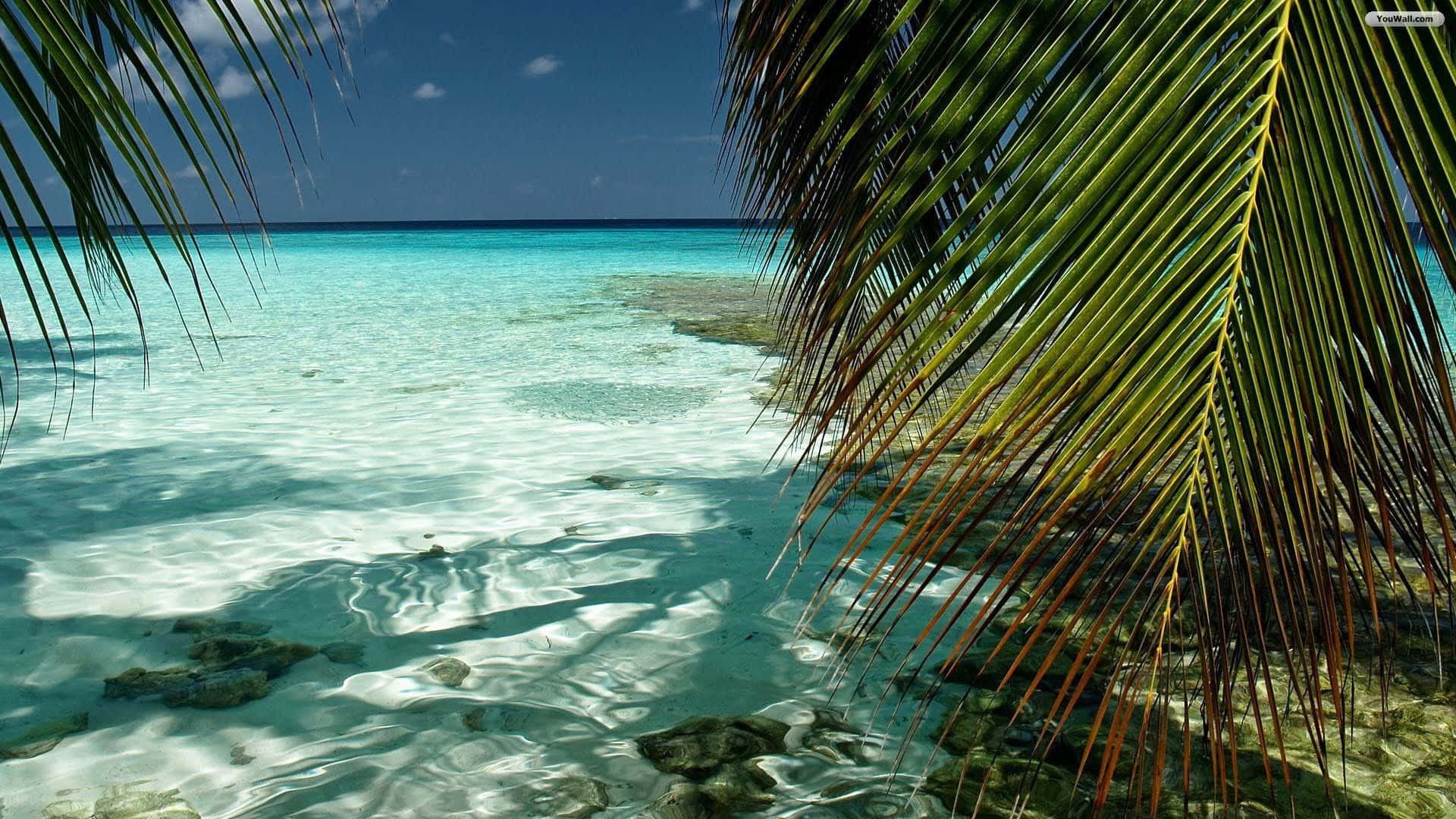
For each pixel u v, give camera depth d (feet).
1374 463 3.15
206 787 8.25
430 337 37.88
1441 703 8.73
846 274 4.81
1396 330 3.04
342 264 92.43
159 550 14.02
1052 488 3.88
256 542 14.38
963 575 12.33
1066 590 3.47
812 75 4.60
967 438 17.51
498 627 11.52
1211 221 3.07
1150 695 3.54
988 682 9.71
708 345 35.91
